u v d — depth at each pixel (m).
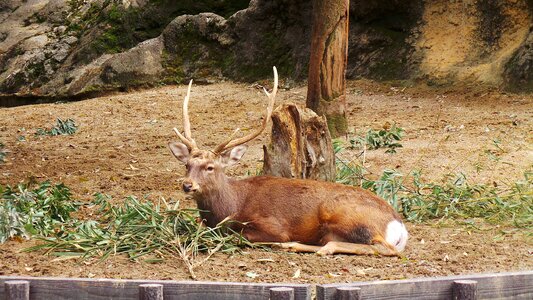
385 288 4.90
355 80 18.02
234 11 21.77
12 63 23.39
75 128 16.14
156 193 10.88
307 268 6.94
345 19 13.41
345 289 4.69
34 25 24.39
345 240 7.43
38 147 14.66
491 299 5.16
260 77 19.36
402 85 17.25
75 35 23.16
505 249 7.73
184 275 6.77
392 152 12.23
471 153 12.02
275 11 19.52
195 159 7.57
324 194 7.58
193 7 21.88
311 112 9.03
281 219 7.56
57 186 9.41
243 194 7.71
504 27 16.62
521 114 14.27
